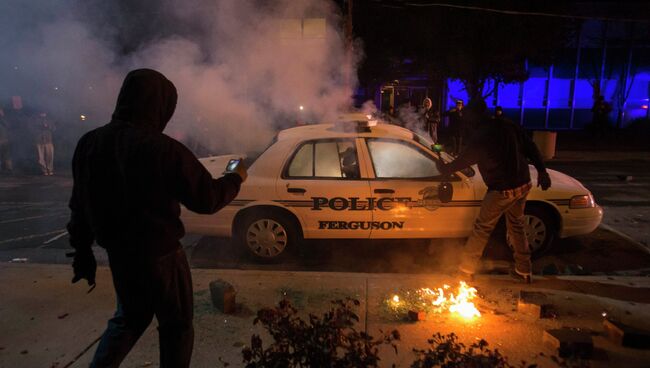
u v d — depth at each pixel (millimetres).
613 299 4141
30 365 3186
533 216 5422
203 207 2264
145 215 2236
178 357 2467
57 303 4055
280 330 2410
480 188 5289
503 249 5738
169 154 2199
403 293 4246
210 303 4066
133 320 2447
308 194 5301
